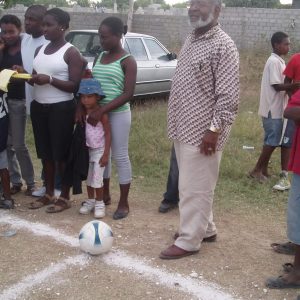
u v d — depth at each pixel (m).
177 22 17.19
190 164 3.73
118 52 4.49
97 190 4.71
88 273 3.71
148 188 5.89
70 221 4.68
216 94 3.56
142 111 9.75
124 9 23.44
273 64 5.71
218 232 4.57
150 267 3.81
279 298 3.44
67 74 4.53
